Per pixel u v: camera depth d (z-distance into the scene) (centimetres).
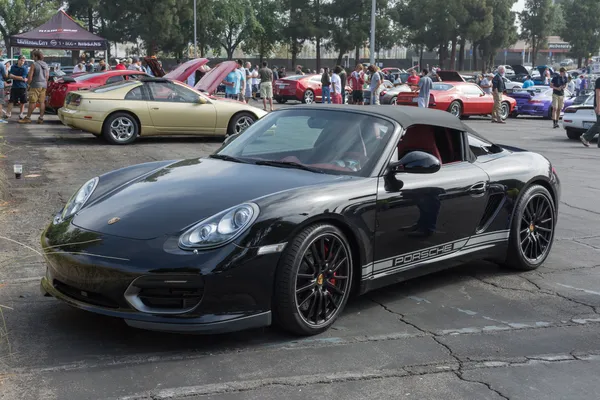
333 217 384
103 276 350
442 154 491
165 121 1331
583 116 1591
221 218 361
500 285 505
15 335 378
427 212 446
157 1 5922
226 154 474
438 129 491
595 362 363
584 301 471
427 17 7294
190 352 360
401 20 7519
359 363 352
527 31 8919
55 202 749
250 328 373
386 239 423
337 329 401
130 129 1307
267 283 359
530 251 545
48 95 1680
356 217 398
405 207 430
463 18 7156
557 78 2033
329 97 2414
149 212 378
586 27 9131
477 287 499
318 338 385
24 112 1970
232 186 400
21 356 349
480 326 415
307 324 380
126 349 362
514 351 375
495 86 2255
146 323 346
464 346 380
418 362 356
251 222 357
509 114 2639
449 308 448
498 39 7781
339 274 401
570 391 327
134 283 344
